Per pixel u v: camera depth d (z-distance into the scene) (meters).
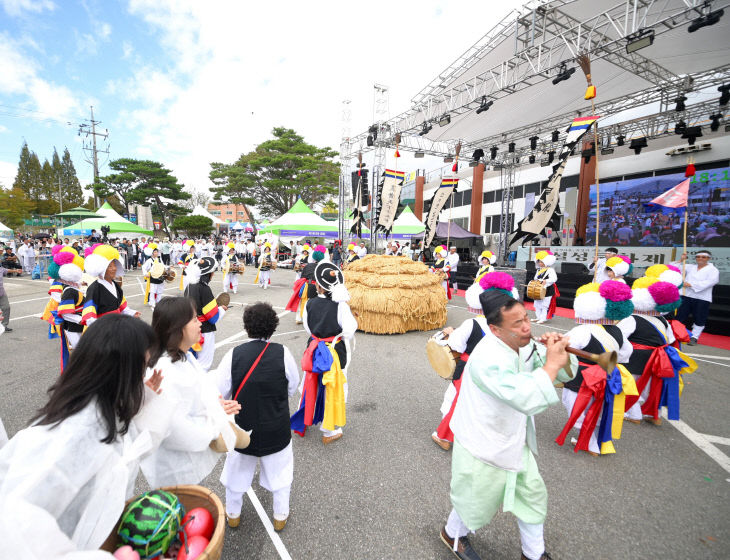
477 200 24.59
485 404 1.78
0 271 6.82
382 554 2.13
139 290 12.29
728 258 9.84
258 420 2.10
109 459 1.14
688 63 9.48
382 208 12.60
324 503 2.55
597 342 3.04
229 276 11.87
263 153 35.19
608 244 15.68
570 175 19.38
